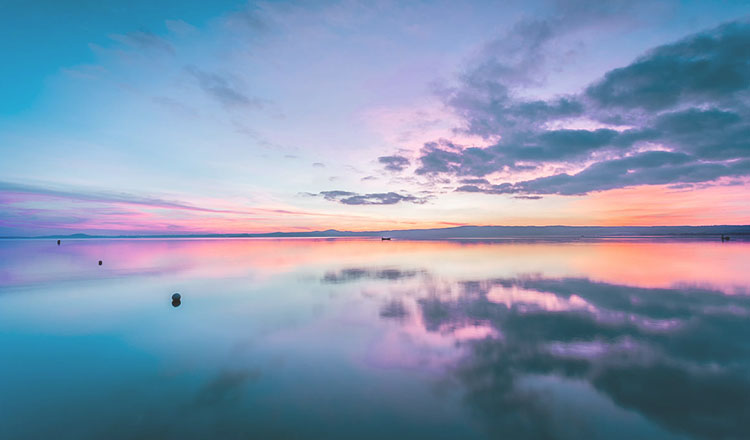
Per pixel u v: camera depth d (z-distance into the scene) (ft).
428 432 18.37
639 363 26.00
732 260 91.45
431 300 47.03
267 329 35.42
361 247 195.83
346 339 32.22
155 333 34.58
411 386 23.24
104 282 64.18
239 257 119.85
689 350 28.25
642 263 86.22
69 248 184.85
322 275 72.08
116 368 26.58
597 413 19.75
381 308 43.14
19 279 67.56
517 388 22.71
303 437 18.08
